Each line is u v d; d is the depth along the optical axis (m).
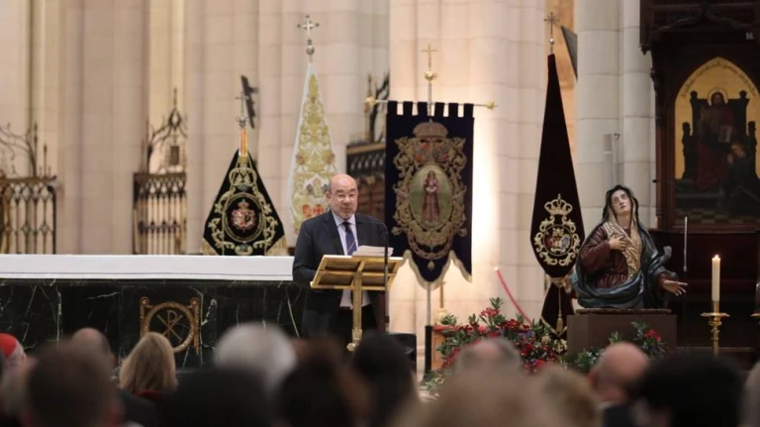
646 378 9.80
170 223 49.91
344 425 10.46
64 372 8.63
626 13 32.41
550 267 29.56
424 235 33.94
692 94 30.45
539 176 29.80
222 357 11.74
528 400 6.68
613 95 32.69
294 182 37.59
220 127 46.97
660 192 30.42
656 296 24.72
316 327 22.70
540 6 37.53
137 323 28.64
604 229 24.80
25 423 9.74
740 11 29.53
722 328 29.69
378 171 39.47
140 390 13.60
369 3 42.69
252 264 28.64
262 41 44.06
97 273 28.61
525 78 37.09
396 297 35.31
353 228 23.30
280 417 10.43
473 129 34.22
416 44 36.62
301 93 43.34
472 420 6.62
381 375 11.91
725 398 9.56
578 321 23.81
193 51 47.44
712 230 30.19
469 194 34.19
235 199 34.09
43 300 28.58
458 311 35.44
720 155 30.34
